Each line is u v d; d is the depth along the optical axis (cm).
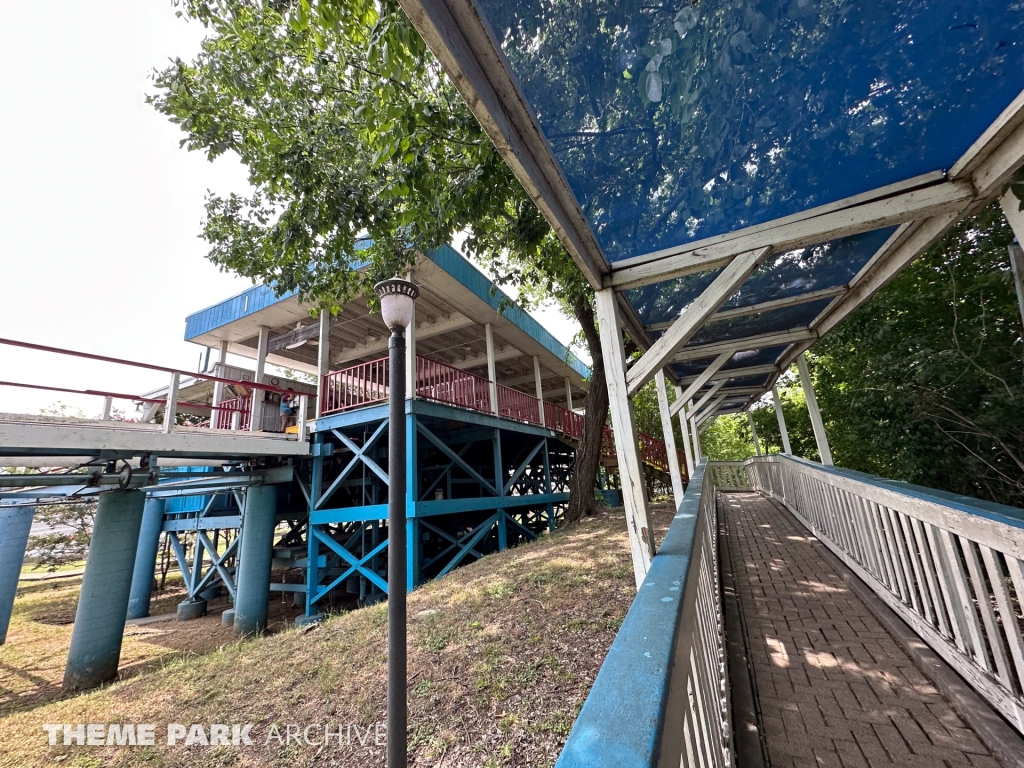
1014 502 476
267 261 511
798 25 161
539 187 183
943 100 188
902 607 285
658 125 200
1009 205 217
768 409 1426
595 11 153
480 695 285
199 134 461
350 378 805
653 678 80
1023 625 262
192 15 403
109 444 529
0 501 780
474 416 850
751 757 186
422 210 410
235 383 738
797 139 209
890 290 520
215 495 930
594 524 802
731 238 256
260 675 377
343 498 1025
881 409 580
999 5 151
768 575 416
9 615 770
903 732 195
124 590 560
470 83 134
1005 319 455
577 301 865
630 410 266
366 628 438
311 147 434
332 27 293
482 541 1033
